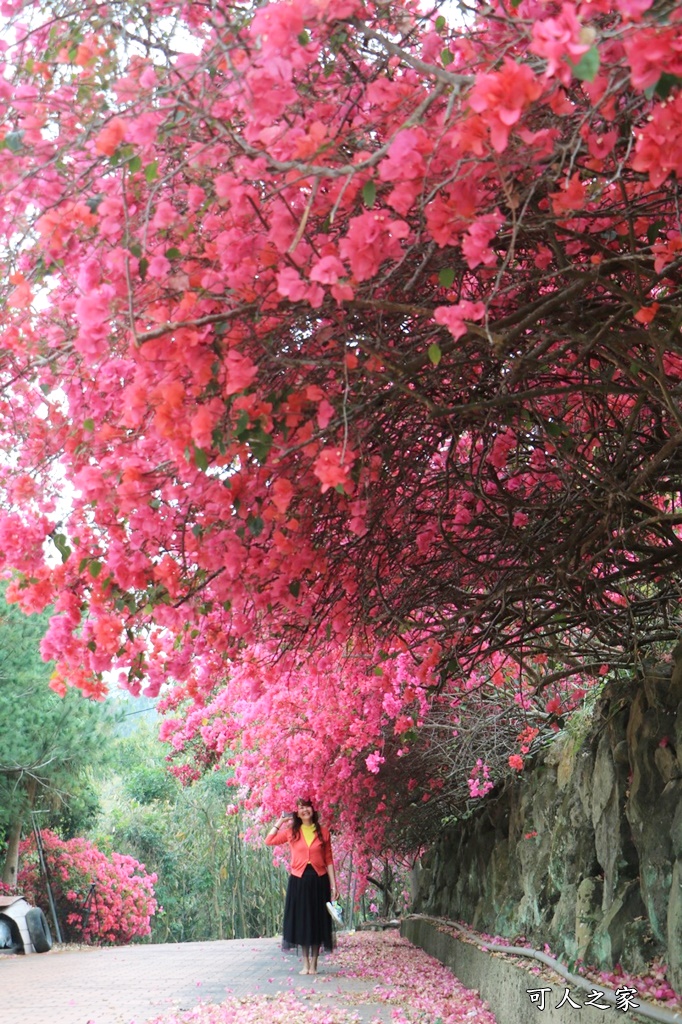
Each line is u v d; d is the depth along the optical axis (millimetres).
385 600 4691
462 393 3920
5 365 3893
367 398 3383
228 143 2900
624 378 4266
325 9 2650
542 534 4594
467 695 8117
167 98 2996
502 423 4094
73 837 21531
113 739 18141
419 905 14523
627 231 3287
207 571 3910
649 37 2139
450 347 3258
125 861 21891
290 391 3244
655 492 4957
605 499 4379
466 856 10703
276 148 2771
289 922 10164
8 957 14398
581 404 4598
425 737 9578
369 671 7223
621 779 5590
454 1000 7848
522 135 2502
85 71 3123
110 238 3035
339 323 3176
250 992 8891
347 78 3137
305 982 9516
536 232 3289
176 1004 8211
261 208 3023
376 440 3842
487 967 7480
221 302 3078
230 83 2859
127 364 3260
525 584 5297
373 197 2654
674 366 4195
